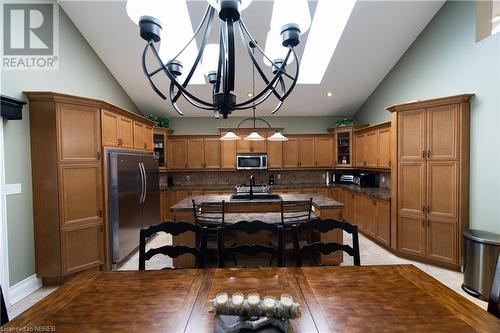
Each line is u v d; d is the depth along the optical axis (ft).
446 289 4.15
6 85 7.93
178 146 18.38
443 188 9.84
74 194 9.13
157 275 4.74
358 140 16.97
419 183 10.46
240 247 5.57
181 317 3.45
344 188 17.02
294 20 3.72
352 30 11.39
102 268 9.94
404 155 10.87
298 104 17.72
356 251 5.52
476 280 8.03
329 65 13.69
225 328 3.12
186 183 19.49
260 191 13.64
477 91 8.97
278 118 19.60
